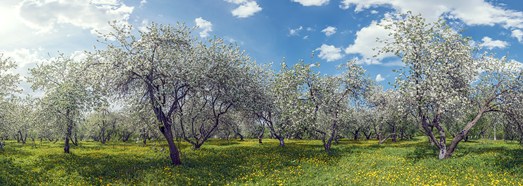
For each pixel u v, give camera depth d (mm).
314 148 41031
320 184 19750
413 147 40344
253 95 36031
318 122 37250
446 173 21375
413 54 28141
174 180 20719
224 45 31750
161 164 26141
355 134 83250
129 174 22266
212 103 35906
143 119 27203
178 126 45500
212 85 30109
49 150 40812
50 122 34062
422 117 28672
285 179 21062
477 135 59188
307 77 37219
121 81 25922
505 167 22203
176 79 26031
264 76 43156
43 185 19281
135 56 25062
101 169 24078
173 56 26500
